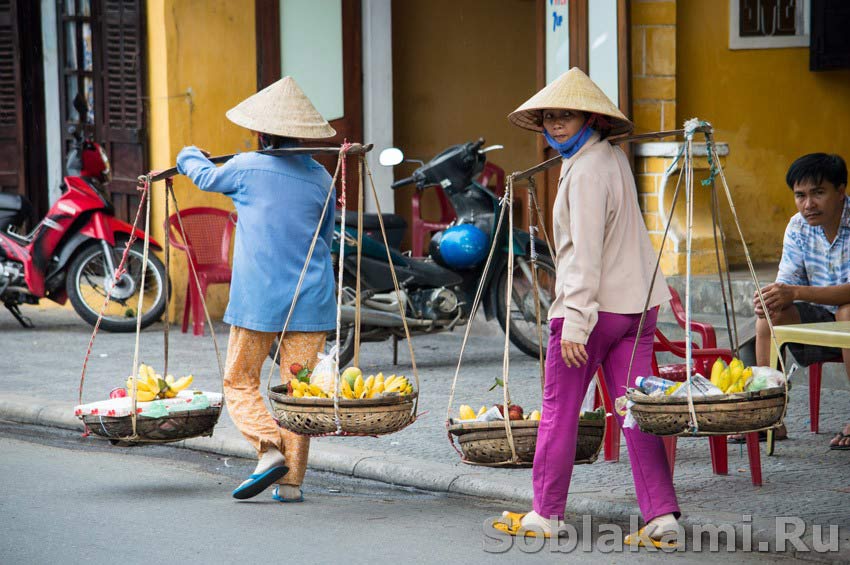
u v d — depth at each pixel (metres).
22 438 11.23
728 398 6.93
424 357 14.85
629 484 8.80
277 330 8.50
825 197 9.95
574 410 7.48
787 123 16.98
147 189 8.85
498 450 7.73
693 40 16.69
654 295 7.41
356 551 7.45
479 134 20.52
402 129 20.14
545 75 16.45
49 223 16.31
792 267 10.40
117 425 8.48
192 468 10.02
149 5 17.77
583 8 15.65
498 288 14.34
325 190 8.80
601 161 7.25
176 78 17.56
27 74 19.47
